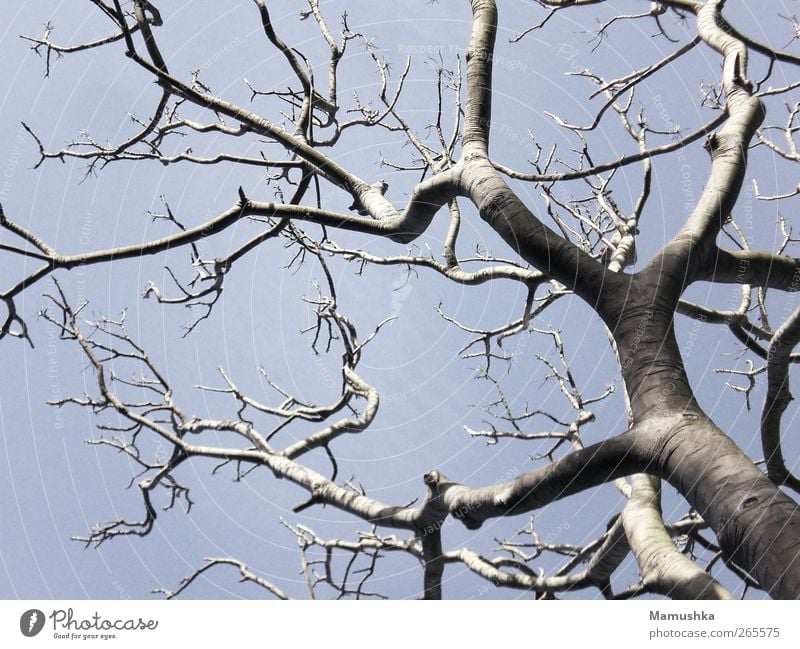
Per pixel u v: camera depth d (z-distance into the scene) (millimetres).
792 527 3648
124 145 8211
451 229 7930
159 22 7098
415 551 6988
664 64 7797
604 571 6648
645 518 5723
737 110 6184
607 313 5195
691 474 4152
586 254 5406
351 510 6652
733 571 6934
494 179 6016
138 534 8352
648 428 4465
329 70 8969
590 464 4578
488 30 6941
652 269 5258
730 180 5617
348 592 7562
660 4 7895
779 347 6785
